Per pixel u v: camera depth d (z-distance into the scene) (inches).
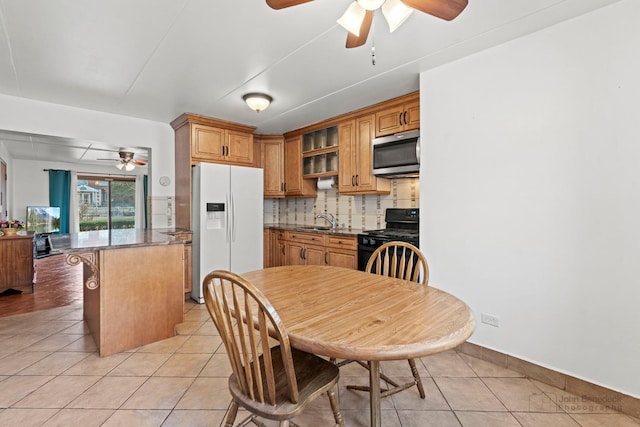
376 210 147.3
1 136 139.9
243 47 82.7
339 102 125.3
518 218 78.3
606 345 66.4
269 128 166.4
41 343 95.2
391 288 62.8
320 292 59.9
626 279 64.1
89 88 109.0
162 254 98.6
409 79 103.2
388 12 53.7
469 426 60.1
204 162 143.3
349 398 69.0
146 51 84.4
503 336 81.4
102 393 69.7
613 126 65.3
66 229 270.5
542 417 62.7
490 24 72.3
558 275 72.6
